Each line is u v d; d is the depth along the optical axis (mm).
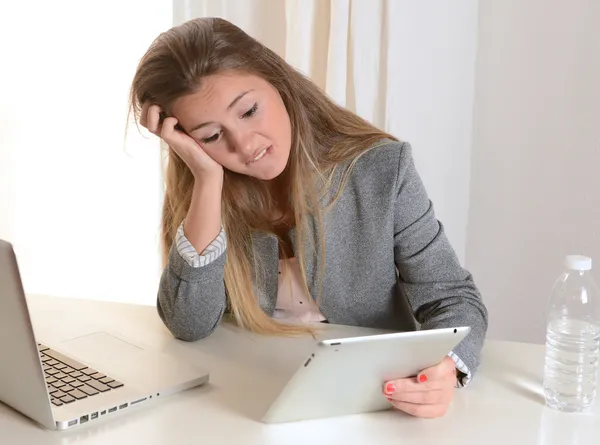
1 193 3145
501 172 2346
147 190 2971
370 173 1468
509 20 2244
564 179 2268
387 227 1452
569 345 1121
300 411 1028
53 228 3129
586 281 1159
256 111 1332
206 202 1376
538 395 1129
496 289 2432
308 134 1466
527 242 2355
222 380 1201
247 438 994
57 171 3068
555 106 2238
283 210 1552
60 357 1256
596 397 1121
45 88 3004
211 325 1405
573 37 2178
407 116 2283
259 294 1543
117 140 2967
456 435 999
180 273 1376
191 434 1008
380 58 2264
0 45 3010
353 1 2232
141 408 1093
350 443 977
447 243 1464
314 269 1504
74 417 1025
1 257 902
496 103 2311
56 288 3178
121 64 2900
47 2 2932
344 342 919
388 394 1031
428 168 2326
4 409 1092
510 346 1338
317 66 2379
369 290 1508
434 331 977
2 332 976
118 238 3061
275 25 2463
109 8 2869
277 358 1307
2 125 3076
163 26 2812
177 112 1353
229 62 1327
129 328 1472
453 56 2270
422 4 2227
